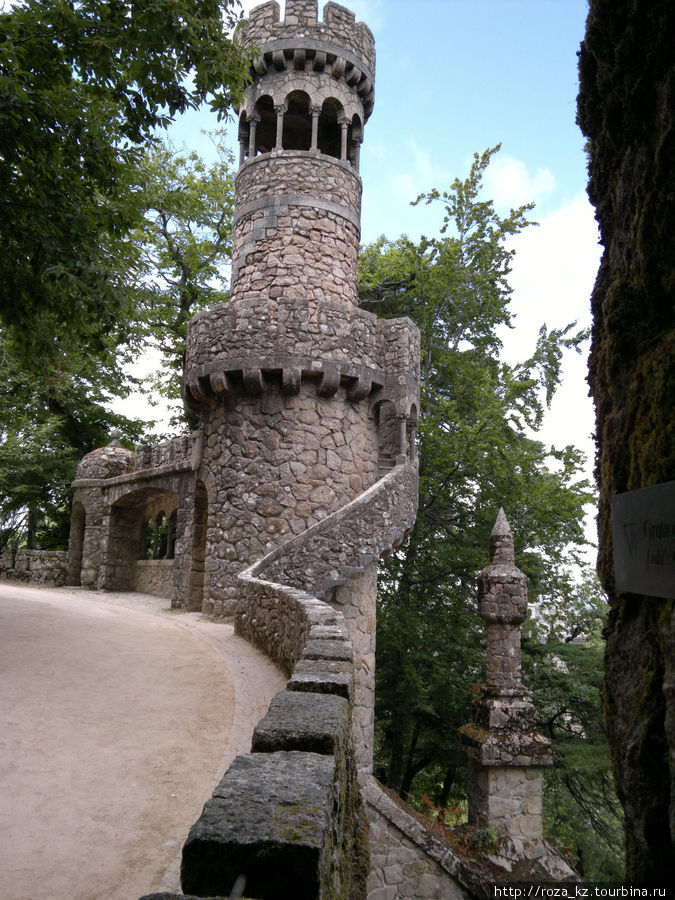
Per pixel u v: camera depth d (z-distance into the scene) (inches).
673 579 74.0
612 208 111.5
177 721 218.5
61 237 278.4
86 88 284.7
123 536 833.5
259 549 545.0
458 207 872.3
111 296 291.1
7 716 206.8
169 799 155.9
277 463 556.4
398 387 586.9
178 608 617.6
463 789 879.7
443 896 380.8
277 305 565.9
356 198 641.6
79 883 117.4
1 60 248.5
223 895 69.3
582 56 115.4
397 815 392.8
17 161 266.7
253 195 617.0
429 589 821.2
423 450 826.2
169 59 285.3
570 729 756.6
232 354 562.6
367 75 649.6
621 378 99.2
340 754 118.9
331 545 477.7
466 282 864.9
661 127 86.0
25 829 135.6
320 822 76.7
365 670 534.6
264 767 97.0
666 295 87.8
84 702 231.6
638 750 84.2
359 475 574.2
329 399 570.9
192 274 918.4
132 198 312.0
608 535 101.0
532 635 826.2
